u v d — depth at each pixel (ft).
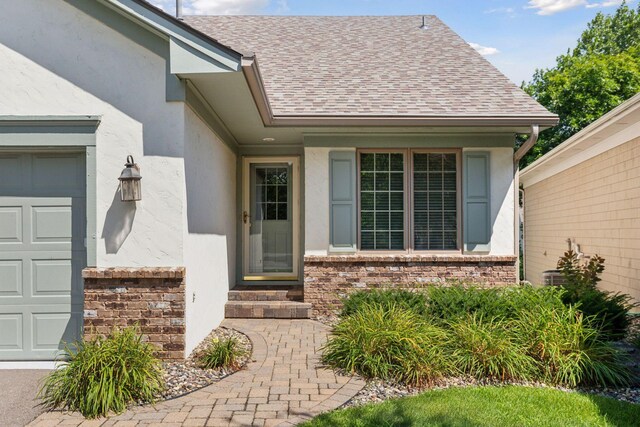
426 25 37.60
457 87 27.73
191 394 13.73
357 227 26.43
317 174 26.12
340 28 36.99
